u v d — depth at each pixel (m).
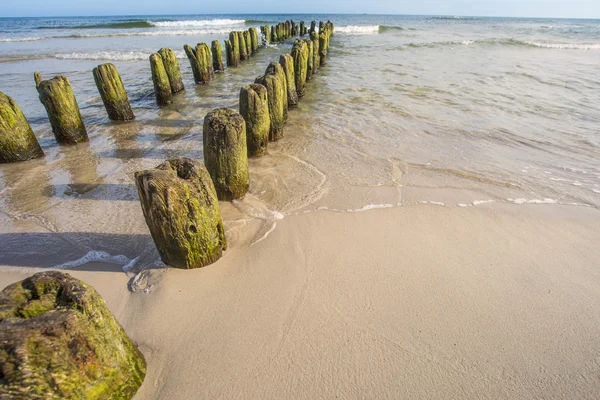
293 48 9.85
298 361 2.61
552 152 6.43
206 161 4.59
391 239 4.03
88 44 21.23
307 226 4.24
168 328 2.86
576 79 12.19
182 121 8.20
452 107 9.02
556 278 3.46
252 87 5.84
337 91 10.78
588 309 3.10
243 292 3.23
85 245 3.83
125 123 8.03
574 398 2.37
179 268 3.44
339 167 5.81
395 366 2.57
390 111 8.71
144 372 2.46
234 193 4.71
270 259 3.66
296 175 5.53
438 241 4.01
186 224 3.18
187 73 13.96
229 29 32.41
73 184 5.20
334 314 3.01
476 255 3.78
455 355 2.66
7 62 14.69
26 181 5.26
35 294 1.83
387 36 27.81
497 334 2.84
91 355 1.87
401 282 3.38
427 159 6.14
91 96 9.99
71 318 1.73
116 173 5.56
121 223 4.23
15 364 1.56
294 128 7.63
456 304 3.13
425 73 13.23
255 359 2.62
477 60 16.12
